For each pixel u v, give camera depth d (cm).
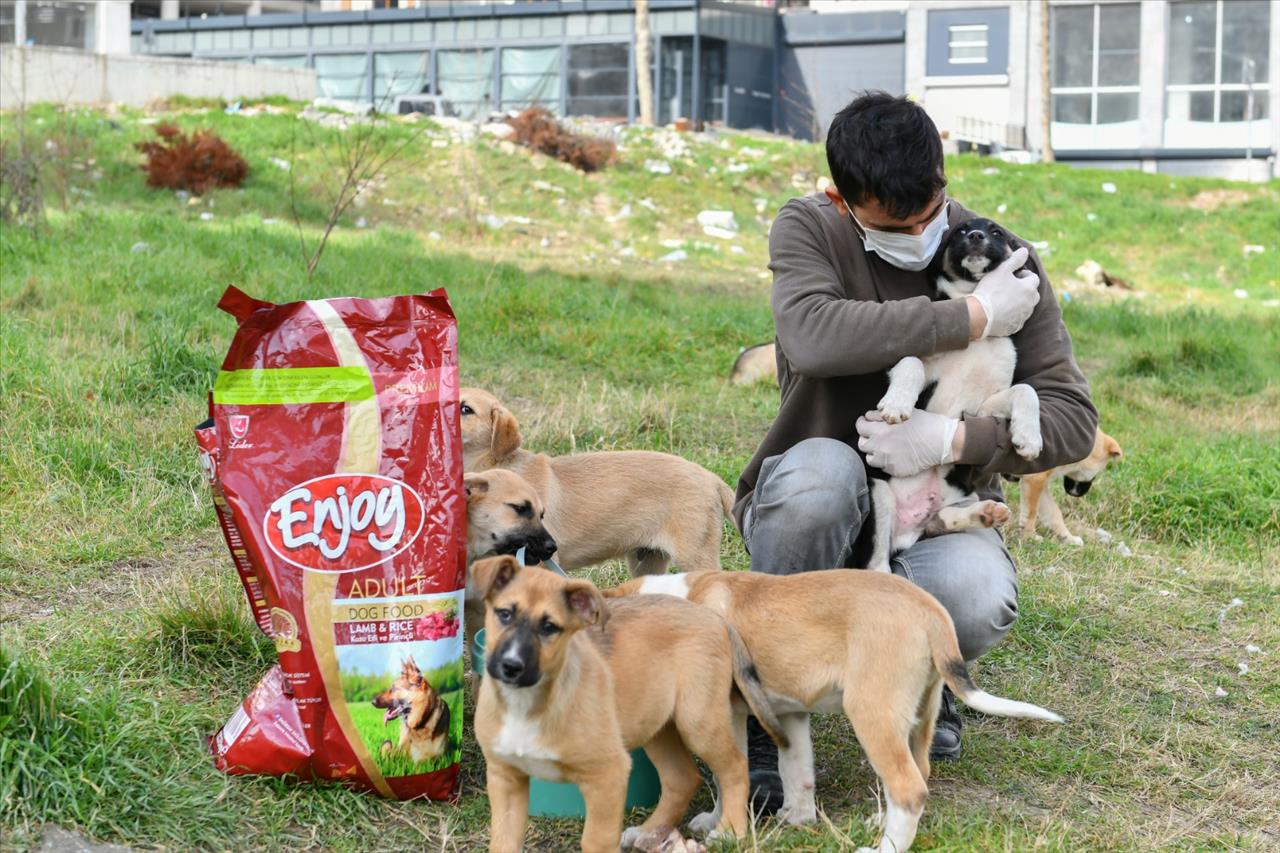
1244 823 417
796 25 4334
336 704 370
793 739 387
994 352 436
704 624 371
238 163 2019
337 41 4244
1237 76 3953
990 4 4138
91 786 345
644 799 398
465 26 4156
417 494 377
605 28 4056
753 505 441
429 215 2036
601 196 2316
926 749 382
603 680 345
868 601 366
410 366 383
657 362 1050
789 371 448
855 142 400
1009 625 425
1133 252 2325
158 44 4441
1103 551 723
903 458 422
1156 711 505
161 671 438
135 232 1344
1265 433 1024
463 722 418
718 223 2266
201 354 801
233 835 350
